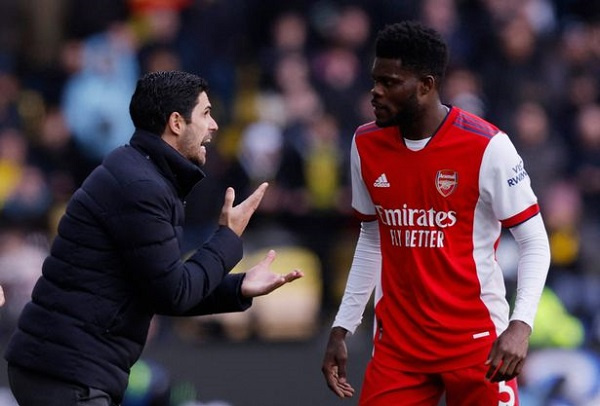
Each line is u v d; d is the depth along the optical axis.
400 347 18.28
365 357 27.98
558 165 34.22
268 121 34.34
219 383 27.41
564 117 36.19
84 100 34.34
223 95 36.03
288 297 30.44
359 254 18.92
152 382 26.91
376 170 18.14
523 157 33.84
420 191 17.86
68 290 16.89
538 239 17.69
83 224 16.84
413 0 37.31
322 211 32.38
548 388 26.89
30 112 35.03
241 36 37.94
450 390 18.23
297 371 27.69
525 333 17.19
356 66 35.78
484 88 35.91
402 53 17.34
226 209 17.59
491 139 17.62
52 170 33.59
